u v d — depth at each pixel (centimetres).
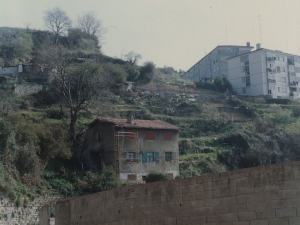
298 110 8050
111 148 4950
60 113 6178
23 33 9500
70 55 8344
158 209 1669
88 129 5294
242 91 9506
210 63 10831
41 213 2306
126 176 4853
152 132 5159
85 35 10338
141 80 8531
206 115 7238
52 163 4631
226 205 1453
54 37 9856
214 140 6412
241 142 6281
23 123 4397
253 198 1386
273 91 9219
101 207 1919
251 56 9438
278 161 6025
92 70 6731
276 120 7469
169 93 7850
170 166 5203
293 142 6397
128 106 7019
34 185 4006
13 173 3825
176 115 7244
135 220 1747
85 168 4984
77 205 2059
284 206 1312
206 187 1521
